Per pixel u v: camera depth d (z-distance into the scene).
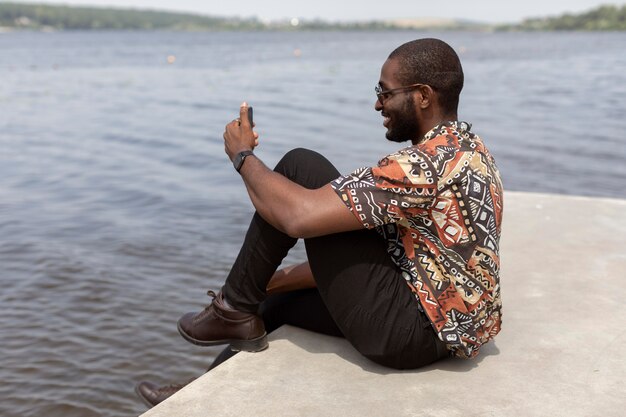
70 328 4.77
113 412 3.77
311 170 2.10
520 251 3.58
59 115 18.08
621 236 3.84
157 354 4.44
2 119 17.12
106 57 63.56
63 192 8.86
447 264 2.04
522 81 30.95
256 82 31.41
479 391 2.15
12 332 4.67
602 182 10.18
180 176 9.91
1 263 6.02
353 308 2.10
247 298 2.29
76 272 5.81
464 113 18.78
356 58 59.22
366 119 17.39
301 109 19.77
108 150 12.27
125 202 8.33
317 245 2.08
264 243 2.18
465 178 1.96
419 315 2.12
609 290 3.05
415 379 2.21
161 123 16.36
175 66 46.78
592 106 20.48
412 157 1.93
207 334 2.38
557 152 12.66
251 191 2.09
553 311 2.81
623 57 56.25
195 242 6.68
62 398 3.89
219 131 14.88
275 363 2.31
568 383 2.22
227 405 2.06
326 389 2.15
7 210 7.89
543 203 4.51
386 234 2.10
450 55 2.00
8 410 3.75
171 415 2.01
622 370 2.32
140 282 5.62
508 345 2.49
